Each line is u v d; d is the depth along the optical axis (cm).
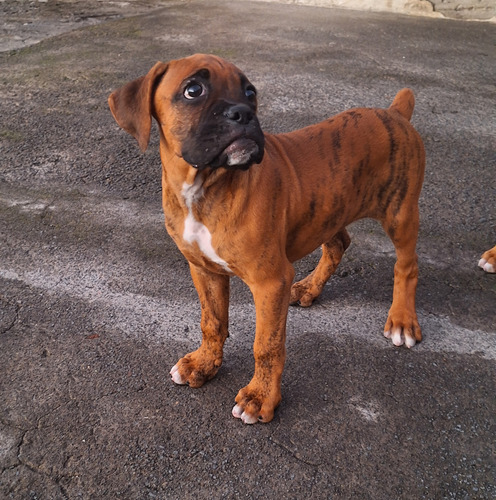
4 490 57
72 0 229
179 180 58
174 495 57
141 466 59
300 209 63
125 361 73
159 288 87
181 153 55
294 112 136
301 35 189
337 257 81
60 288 86
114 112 60
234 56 168
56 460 60
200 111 54
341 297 86
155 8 220
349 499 57
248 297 85
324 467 60
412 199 72
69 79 151
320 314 82
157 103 57
